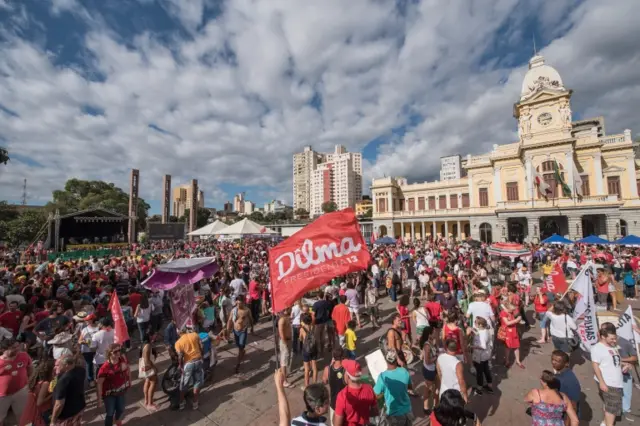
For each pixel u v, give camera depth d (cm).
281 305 480
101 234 4534
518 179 4262
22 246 4128
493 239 4544
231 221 11781
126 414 583
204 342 698
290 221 11775
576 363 770
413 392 630
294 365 791
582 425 525
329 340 856
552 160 3766
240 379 713
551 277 1087
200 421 558
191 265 914
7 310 862
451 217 4969
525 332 1002
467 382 681
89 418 578
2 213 4969
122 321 670
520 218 4119
